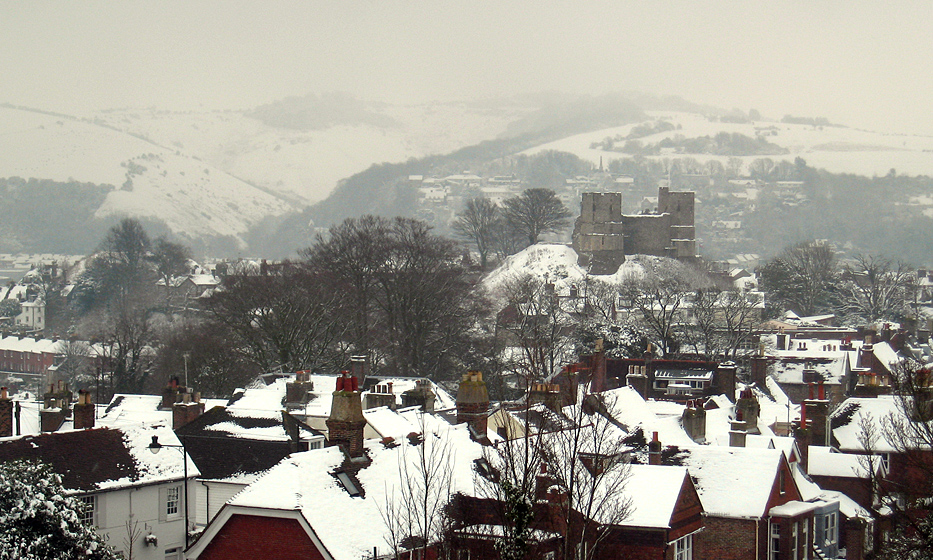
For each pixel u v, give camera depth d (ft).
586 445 200.95
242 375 483.51
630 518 186.80
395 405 313.32
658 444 221.25
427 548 168.45
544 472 180.24
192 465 245.24
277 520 170.30
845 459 261.65
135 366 561.02
